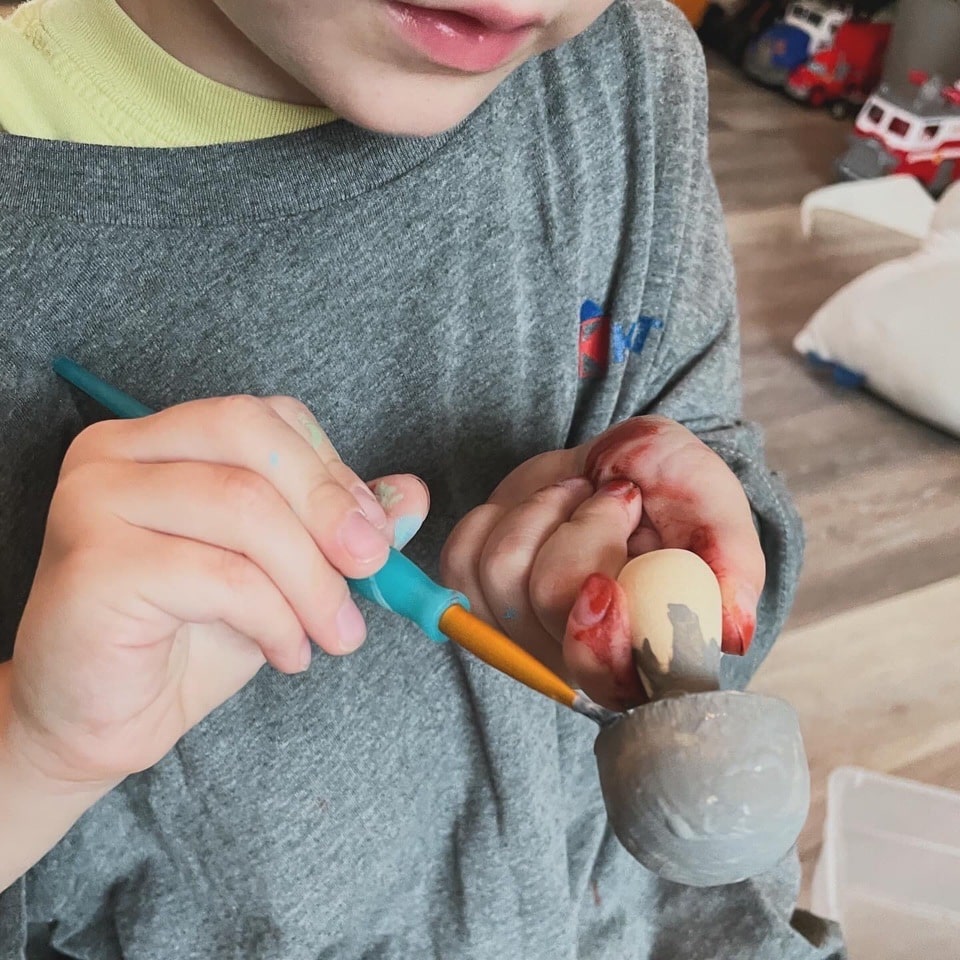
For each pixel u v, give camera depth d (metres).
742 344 1.72
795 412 1.61
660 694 0.38
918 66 2.04
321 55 0.40
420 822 0.66
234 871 0.61
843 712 1.20
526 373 0.63
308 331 0.53
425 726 0.64
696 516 0.49
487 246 0.58
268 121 0.50
